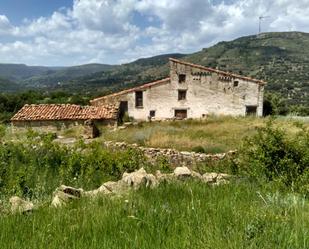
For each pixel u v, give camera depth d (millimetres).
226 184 5152
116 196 4340
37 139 14867
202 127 29000
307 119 32875
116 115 35219
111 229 3021
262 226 2828
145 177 5270
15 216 3693
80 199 4438
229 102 40812
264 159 6492
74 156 9133
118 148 18516
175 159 15172
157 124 33688
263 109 45094
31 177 7324
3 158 9086
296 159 6461
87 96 67125
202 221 3111
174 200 4125
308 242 2520
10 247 2721
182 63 40594
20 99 61750
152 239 2760
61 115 35000
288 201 3867
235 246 2473
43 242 2803
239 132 24688
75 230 3055
